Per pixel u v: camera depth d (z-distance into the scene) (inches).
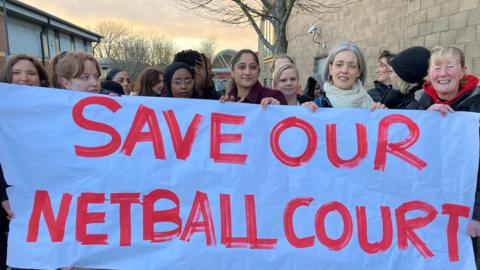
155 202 90.4
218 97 146.6
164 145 91.5
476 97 93.0
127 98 91.7
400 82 120.3
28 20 946.1
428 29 250.2
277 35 262.2
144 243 89.3
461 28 217.9
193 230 89.9
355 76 102.9
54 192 88.9
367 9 348.8
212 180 91.4
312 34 516.4
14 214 88.0
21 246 87.4
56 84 110.7
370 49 343.6
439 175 90.5
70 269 88.0
